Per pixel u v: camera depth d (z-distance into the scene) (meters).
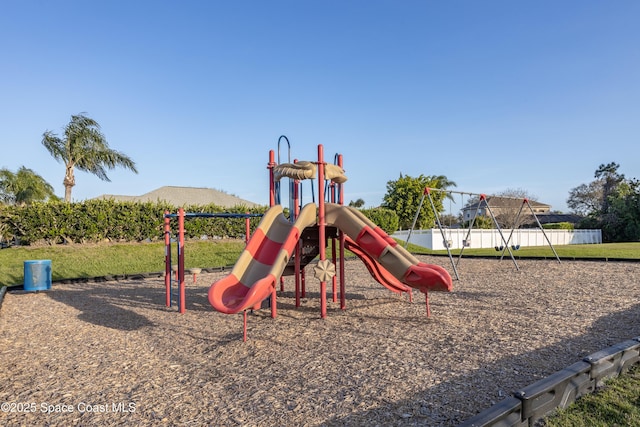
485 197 11.91
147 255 15.16
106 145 23.88
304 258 7.79
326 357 4.17
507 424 2.35
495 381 3.34
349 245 7.05
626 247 24.50
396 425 2.62
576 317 5.70
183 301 6.90
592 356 3.21
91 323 6.20
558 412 2.72
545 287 8.56
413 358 4.03
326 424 2.68
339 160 7.75
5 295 8.90
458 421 2.65
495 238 28.94
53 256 13.77
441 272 5.62
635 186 48.44
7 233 14.21
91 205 15.24
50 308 7.55
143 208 16.33
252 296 4.68
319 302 7.49
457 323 5.52
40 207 14.43
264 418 2.81
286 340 4.91
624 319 5.50
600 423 2.57
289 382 3.50
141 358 4.38
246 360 4.18
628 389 3.08
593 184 56.22
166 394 3.34
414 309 6.59
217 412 2.94
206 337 5.20
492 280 9.97
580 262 13.86
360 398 3.08
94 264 13.60
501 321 5.57
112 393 3.40
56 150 22.34
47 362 4.31
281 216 6.82
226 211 18.88
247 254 5.80
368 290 8.85
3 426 2.83
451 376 3.49
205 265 14.70
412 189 35.03
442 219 42.88
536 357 3.96
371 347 4.47
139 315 6.73
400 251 6.28
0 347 4.95
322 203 6.31
